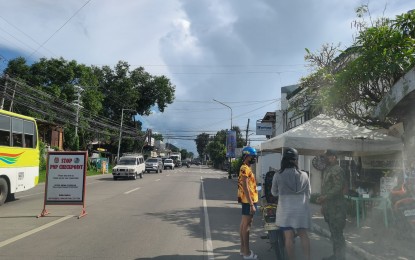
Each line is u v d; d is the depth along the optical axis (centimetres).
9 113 1465
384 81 1024
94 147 6694
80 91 4509
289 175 602
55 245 791
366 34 958
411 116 869
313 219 1122
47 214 1195
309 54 1324
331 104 1085
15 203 1480
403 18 898
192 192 2084
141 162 3403
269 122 4125
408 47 872
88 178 3309
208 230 998
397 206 834
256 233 977
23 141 1562
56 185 1176
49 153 1186
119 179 3139
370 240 839
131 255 723
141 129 7175
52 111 4081
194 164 12769
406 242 815
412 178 875
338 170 658
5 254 713
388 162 1202
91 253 730
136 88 6569
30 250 746
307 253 598
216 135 9594
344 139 1062
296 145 1059
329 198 660
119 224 1045
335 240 663
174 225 1055
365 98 1040
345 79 972
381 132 1126
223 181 3331
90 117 4822
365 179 1305
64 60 4694
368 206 1022
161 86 6612
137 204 1485
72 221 1080
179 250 774
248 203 701
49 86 4441
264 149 1348
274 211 690
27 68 4506
